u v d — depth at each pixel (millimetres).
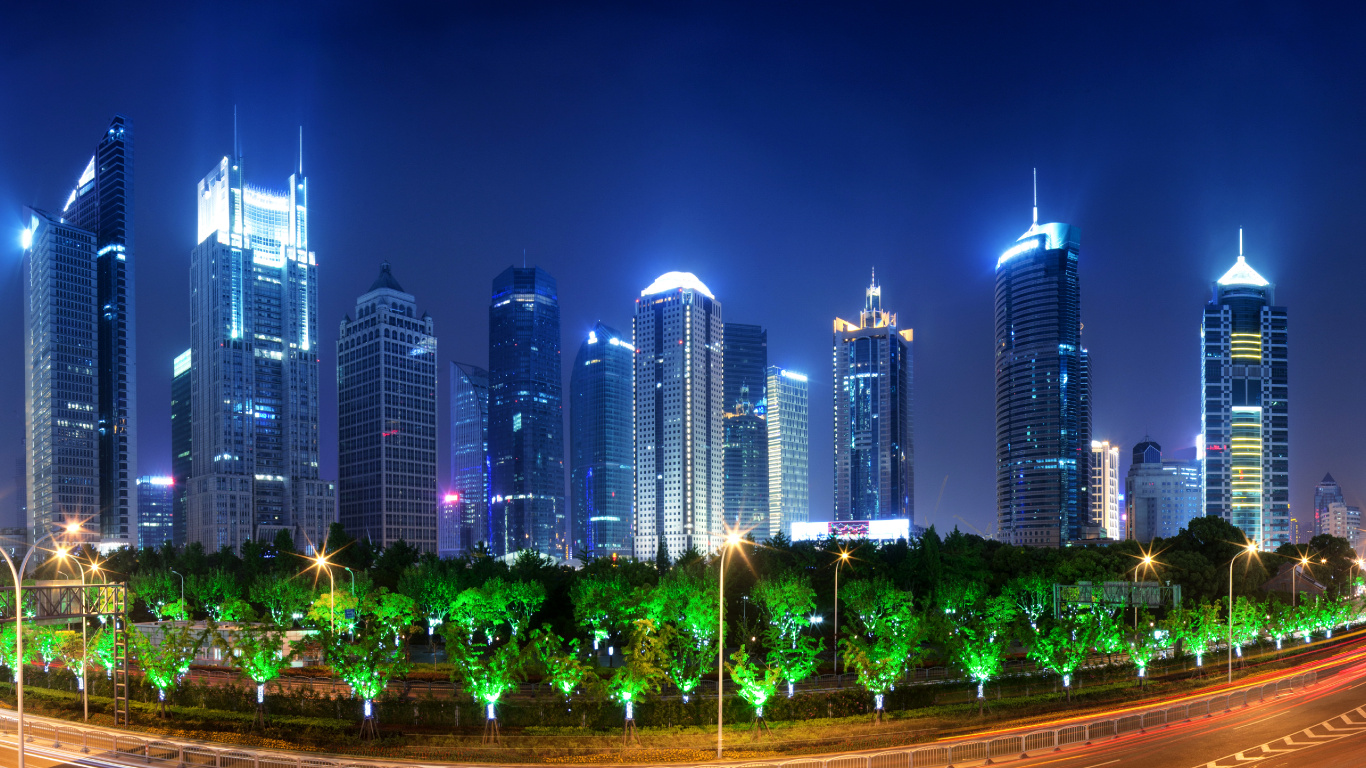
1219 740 60750
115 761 57281
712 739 61156
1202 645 93625
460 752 58125
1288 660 102562
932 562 146875
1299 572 176750
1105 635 87938
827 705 69688
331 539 190000
